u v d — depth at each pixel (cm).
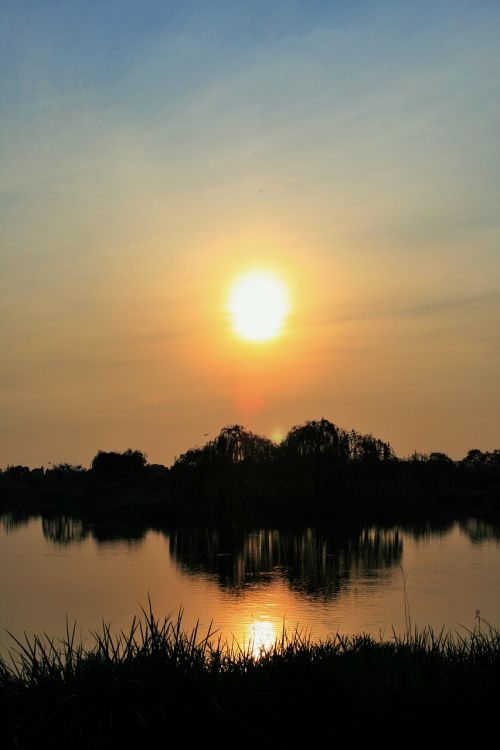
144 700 848
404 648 1123
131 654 924
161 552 5041
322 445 8194
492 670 977
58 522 7519
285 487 7762
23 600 3167
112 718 817
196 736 821
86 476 10644
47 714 830
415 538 5806
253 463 7875
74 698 841
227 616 2744
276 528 6731
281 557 4741
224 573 4031
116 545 5488
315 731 853
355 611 2830
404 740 841
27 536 6191
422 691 920
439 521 7225
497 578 3762
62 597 3244
